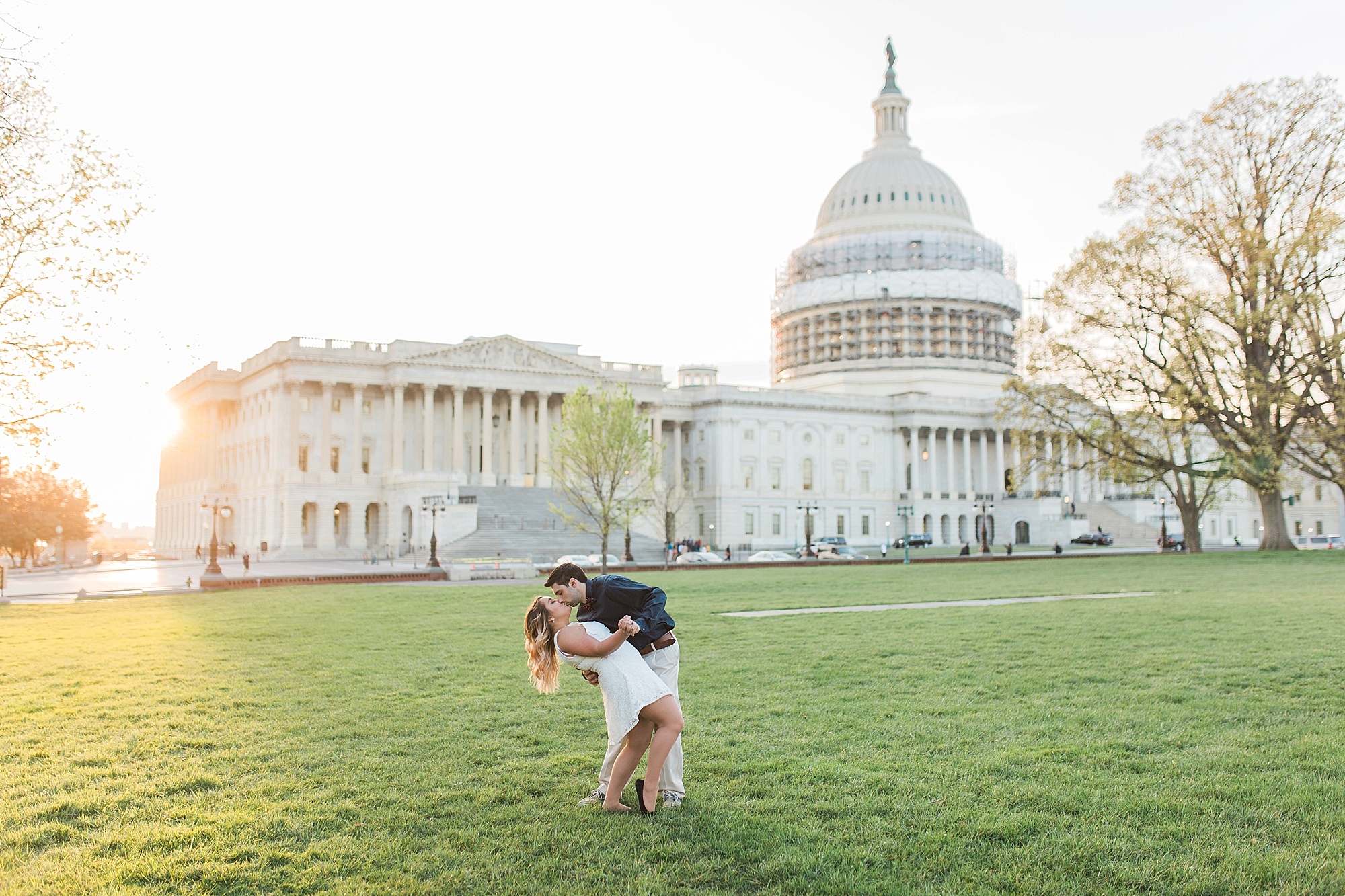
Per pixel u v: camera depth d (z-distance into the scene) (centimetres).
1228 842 900
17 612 3603
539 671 1044
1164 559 6241
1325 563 4959
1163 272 6128
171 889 831
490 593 4138
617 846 906
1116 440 6562
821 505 14325
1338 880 817
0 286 3266
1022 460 7550
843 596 3625
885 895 806
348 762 1191
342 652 2134
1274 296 5697
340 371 11131
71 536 12888
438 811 1009
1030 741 1255
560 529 10288
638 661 1001
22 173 3089
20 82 2784
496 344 11606
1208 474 6450
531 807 1018
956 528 14812
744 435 13950
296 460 11019
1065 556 7338
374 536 11506
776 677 1736
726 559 9069
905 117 17900
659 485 12400
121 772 1157
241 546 12306
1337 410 5669
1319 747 1205
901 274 16088
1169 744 1239
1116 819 964
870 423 14862
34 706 1545
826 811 998
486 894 814
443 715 1448
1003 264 17425
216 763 1197
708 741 1276
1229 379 5944
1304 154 5875
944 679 1698
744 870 859
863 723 1362
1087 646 2042
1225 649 1959
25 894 815
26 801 1051
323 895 816
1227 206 6091
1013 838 922
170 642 2373
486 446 11488
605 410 7138
